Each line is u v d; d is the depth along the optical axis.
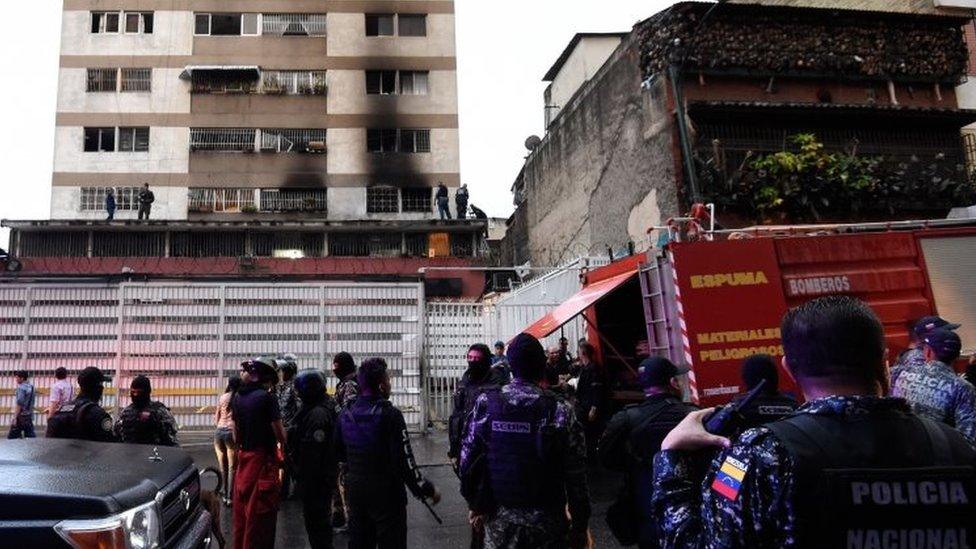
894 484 1.43
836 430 1.50
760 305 7.04
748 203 14.09
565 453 3.38
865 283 7.28
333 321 13.91
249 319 13.70
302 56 30.47
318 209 29.48
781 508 1.46
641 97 16.33
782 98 15.43
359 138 30.12
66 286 13.40
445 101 30.89
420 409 13.79
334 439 4.73
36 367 13.17
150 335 13.42
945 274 7.46
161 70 29.58
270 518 5.21
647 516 3.38
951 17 15.75
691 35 15.13
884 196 14.55
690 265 7.11
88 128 28.94
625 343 9.79
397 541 4.43
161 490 3.43
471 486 3.53
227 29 30.42
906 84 15.90
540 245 25.03
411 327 14.12
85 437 5.09
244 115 29.67
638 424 3.57
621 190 17.45
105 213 28.27
